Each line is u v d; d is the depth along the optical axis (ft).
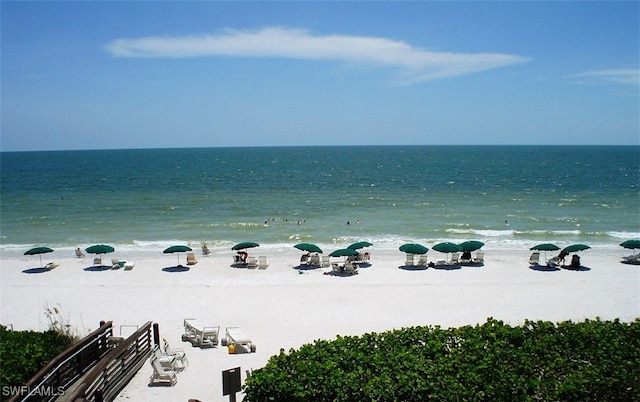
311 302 73.56
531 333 40.60
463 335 39.99
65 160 647.56
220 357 53.98
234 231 133.08
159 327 64.18
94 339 47.01
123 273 90.79
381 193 225.15
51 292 79.46
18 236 128.98
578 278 86.02
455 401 31.24
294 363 35.53
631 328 40.93
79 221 151.12
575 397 32.07
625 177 306.14
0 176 347.36
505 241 118.21
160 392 45.01
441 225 139.64
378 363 35.04
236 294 77.77
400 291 78.79
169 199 205.16
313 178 317.22
